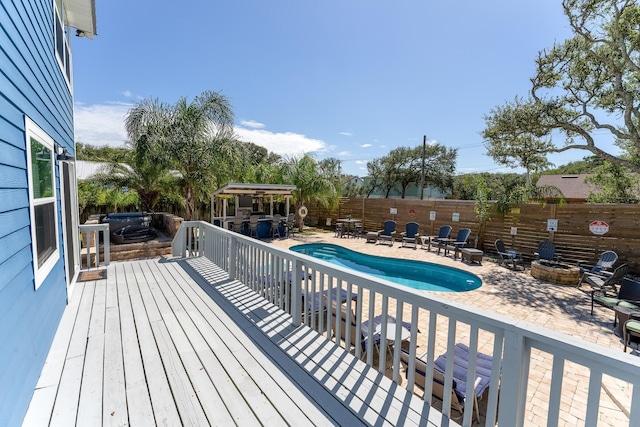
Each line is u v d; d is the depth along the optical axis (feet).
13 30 6.53
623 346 12.94
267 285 13.28
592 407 4.29
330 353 8.94
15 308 5.98
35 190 8.59
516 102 28.89
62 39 14.61
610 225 24.45
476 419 8.01
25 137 7.16
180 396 7.07
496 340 5.34
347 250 36.06
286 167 46.01
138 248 24.40
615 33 23.07
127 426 6.16
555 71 26.48
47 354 8.66
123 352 8.96
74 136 18.94
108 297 13.56
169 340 9.71
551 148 29.12
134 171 34.14
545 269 23.24
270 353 8.95
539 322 15.66
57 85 12.76
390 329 11.62
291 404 6.83
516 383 4.99
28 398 6.64
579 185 60.13
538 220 28.86
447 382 6.32
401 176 74.38
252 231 40.45
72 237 15.49
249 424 6.24
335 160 55.52
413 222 40.29
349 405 6.79
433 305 6.48
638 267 23.16
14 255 6.03
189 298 13.48
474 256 28.48
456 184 71.61
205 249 21.72
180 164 30.66
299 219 48.37
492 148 32.14
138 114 28.84
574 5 23.63
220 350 9.12
